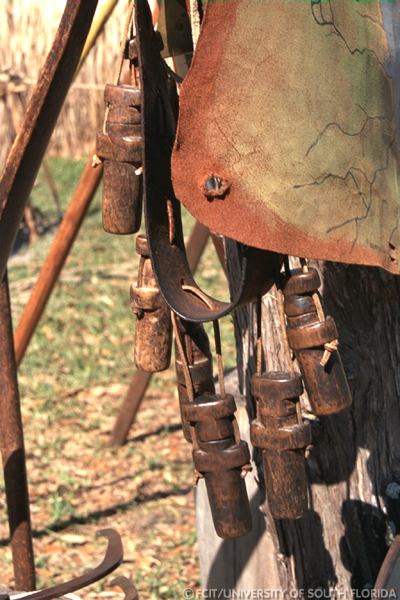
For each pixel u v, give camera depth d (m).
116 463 7.91
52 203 16.39
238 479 3.25
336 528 4.30
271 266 3.06
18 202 3.39
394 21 3.15
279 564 4.44
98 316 11.45
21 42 13.14
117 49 13.85
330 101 2.97
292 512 3.22
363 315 4.13
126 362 10.19
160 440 8.38
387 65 3.13
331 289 4.11
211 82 2.81
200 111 2.82
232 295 4.35
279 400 3.17
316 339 3.12
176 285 3.10
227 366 9.52
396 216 3.21
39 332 11.02
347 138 3.02
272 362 4.25
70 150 14.88
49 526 6.95
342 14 2.99
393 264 3.18
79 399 9.29
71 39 3.16
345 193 3.02
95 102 14.42
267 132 2.89
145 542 6.71
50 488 7.54
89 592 6.06
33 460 8.00
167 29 3.37
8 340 4.54
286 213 2.91
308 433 3.19
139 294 3.33
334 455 4.25
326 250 2.97
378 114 3.11
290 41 2.88
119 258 13.73
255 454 4.42
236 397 4.71
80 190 6.13
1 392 4.58
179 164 2.83
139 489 7.48
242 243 2.95
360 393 4.18
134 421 8.50
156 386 9.57
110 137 3.22
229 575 4.76
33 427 8.65
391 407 4.19
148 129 2.99
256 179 2.89
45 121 3.27
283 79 2.89
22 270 13.36
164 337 3.37
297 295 3.15
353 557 4.31
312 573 4.38
